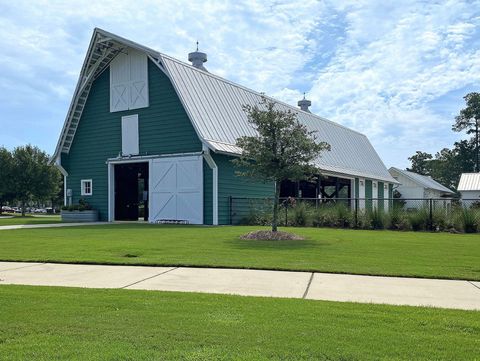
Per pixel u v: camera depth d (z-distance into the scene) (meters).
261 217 21.67
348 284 7.64
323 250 11.64
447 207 19.97
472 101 78.06
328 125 38.78
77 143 26.33
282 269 8.94
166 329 4.91
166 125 22.80
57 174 55.09
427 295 6.84
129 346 4.39
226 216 21.88
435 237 15.62
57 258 10.43
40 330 4.91
